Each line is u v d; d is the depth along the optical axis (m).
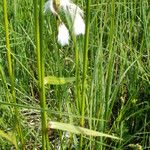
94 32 0.46
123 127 0.43
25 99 0.51
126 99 0.49
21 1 0.60
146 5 0.56
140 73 0.49
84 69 0.28
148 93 0.47
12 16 0.60
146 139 0.41
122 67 0.44
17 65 0.53
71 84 0.46
